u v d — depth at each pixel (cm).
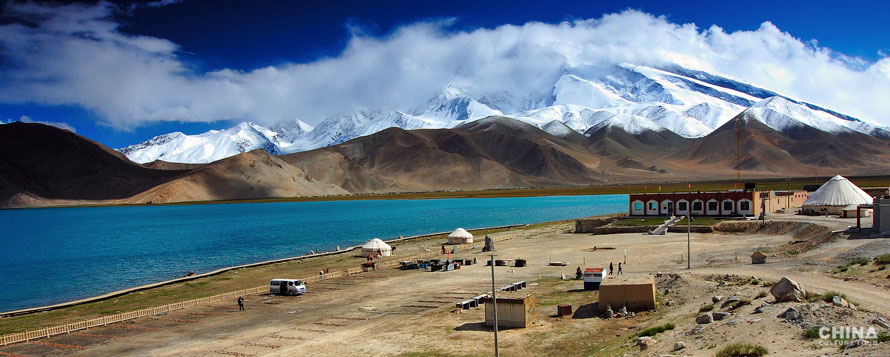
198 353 4653
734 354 3200
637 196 13712
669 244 9812
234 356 4528
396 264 9200
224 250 12675
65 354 4772
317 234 15888
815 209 12144
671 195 13400
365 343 4709
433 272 8300
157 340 5106
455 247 10600
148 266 10506
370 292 6944
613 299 5181
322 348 4628
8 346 5044
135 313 5994
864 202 11875
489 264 8781
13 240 16325
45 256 12481
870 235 7394
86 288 8419
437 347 4491
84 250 13425
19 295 7969
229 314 6041
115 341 5119
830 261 6034
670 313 4812
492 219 19825
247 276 8631
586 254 9269
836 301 3891
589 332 4634
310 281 7906
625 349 3897
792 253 7262
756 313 4003
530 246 10881
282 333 5166
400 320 5416
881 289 4453
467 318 5338
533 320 5066
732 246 9088
